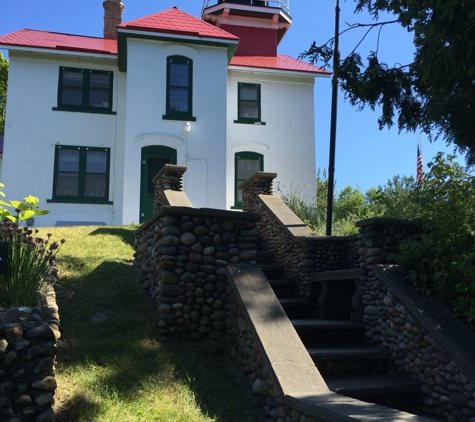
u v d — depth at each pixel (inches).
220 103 648.4
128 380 203.8
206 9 776.9
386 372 252.5
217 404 204.5
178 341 249.6
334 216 573.9
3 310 199.9
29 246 222.4
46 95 639.1
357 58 307.4
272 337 214.8
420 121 305.6
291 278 359.9
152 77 630.5
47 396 170.7
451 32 244.5
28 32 700.7
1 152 673.6
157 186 475.8
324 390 190.4
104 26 779.4
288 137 713.6
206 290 261.9
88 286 289.9
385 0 271.1
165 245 259.6
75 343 225.6
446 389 217.3
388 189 450.6
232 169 684.7
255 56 784.3
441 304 240.4
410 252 258.2
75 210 628.4
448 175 262.2
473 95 260.5
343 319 309.4
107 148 650.8
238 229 279.6
